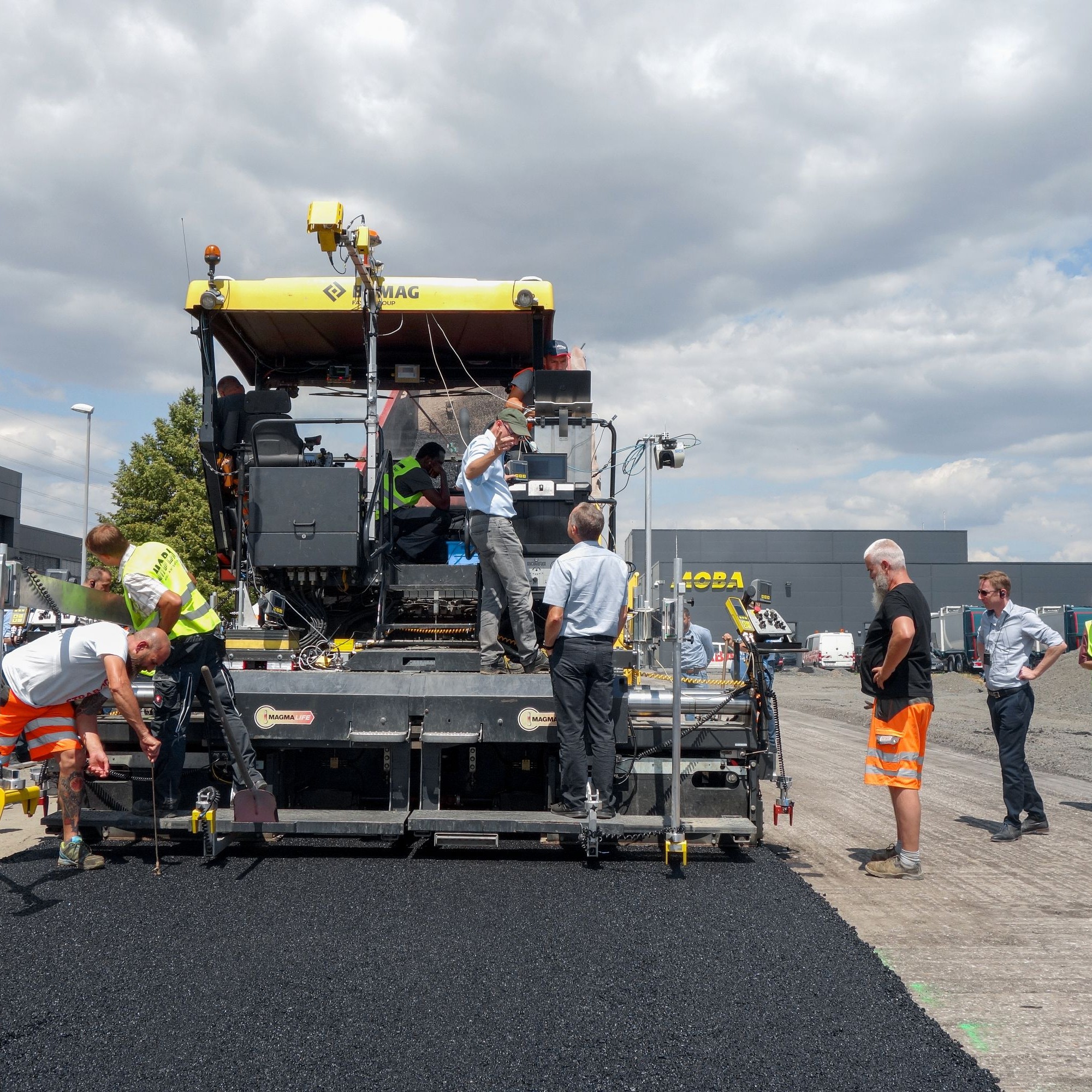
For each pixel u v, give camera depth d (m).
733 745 5.78
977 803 8.68
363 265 6.32
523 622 5.83
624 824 5.37
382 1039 3.14
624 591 5.57
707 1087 2.87
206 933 4.16
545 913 4.50
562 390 6.57
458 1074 2.91
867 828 7.34
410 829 5.30
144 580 5.39
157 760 5.59
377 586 6.36
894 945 4.41
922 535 72.69
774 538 71.50
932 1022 3.41
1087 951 4.35
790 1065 3.03
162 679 5.50
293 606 6.43
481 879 5.09
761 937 4.23
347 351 7.65
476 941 4.09
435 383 7.67
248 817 5.23
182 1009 3.37
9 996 3.48
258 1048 3.07
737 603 6.21
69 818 5.25
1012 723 6.99
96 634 5.20
